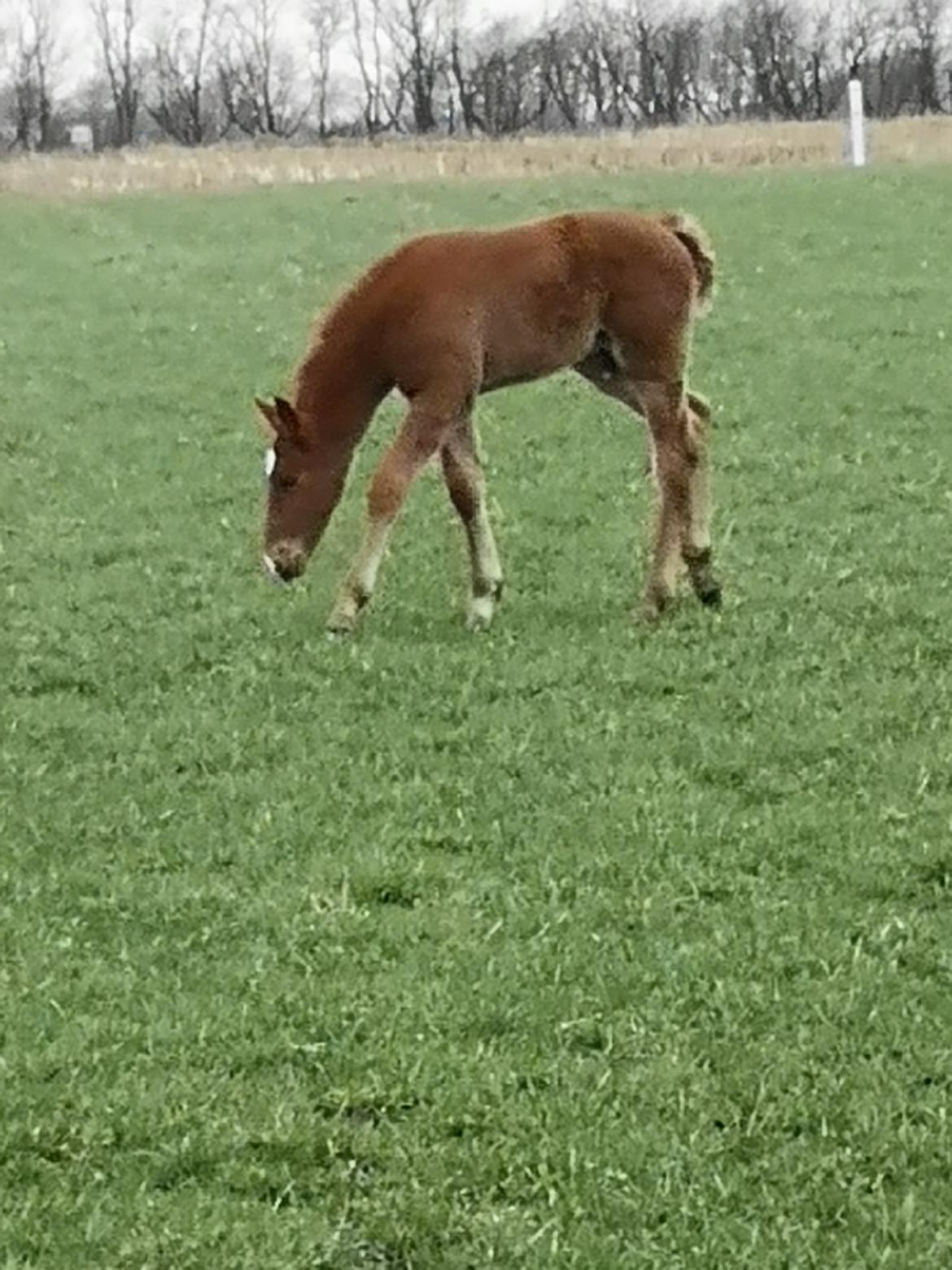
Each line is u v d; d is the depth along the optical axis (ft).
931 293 71.15
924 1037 19.24
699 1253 15.84
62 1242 16.22
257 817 25.58
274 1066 19.10
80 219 97.86
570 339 33.47
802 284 73.67
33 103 274.98
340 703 30.42
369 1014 19.97
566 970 20.88
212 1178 17.26
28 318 73.15
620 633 33.71
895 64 263.90
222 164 123.24
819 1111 17.89
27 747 28.89
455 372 32.96
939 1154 17.20
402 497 33.78
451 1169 17.22
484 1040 19.47
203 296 76.64
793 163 111.86
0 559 41.32
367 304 33.24
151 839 24.93
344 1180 17.16
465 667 31.96
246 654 33.37
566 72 266.77
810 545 40.32
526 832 24.80
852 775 26.55
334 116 278.87
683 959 20.97
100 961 21.44
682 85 265.13
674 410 34.09
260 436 54.24
